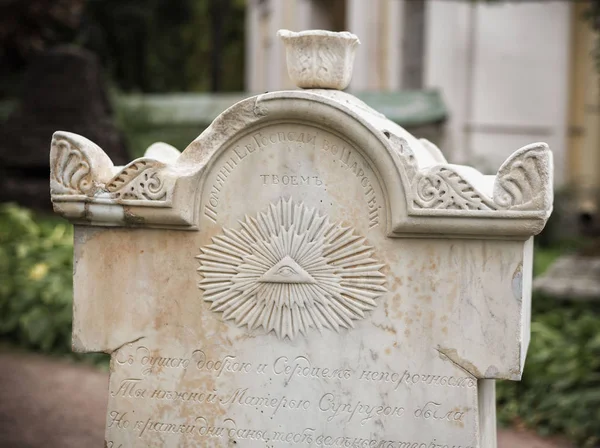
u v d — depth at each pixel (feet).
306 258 12.16
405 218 11.68
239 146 12.23
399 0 46.44
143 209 12.25
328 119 11.78
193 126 42.29
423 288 11.93
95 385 21.35
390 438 12.09
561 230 38.40
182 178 12.14
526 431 19.21
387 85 47.14
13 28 45.70
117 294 12.66
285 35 13.08
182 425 12.58
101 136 34.55
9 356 23.09
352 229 12.04
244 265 12.32
